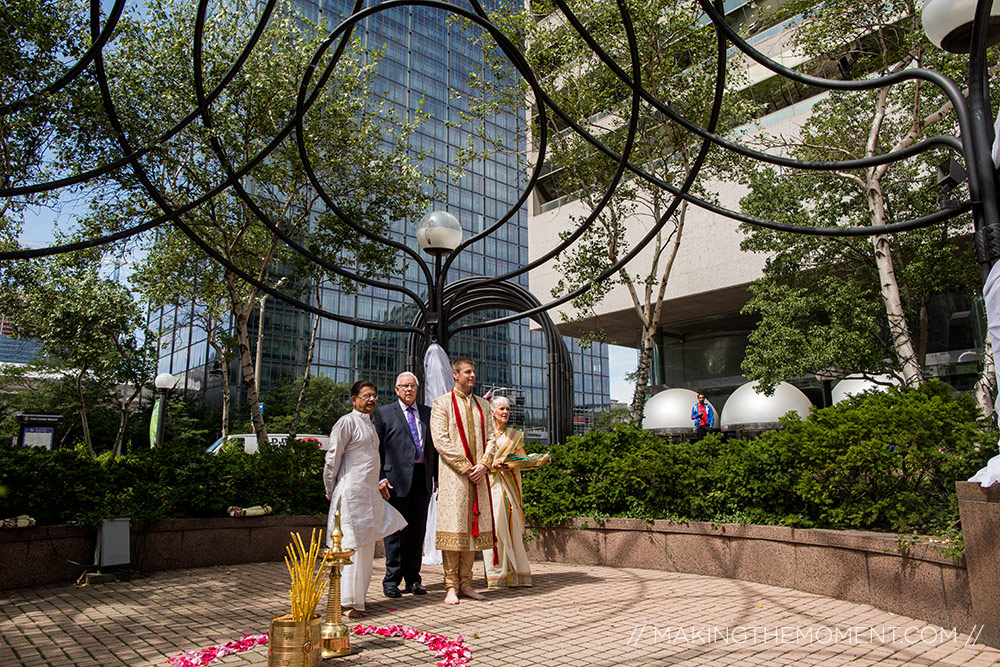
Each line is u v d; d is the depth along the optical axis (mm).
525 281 59250
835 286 13711
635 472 7211
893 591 4801
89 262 15539
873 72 12469
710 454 7152
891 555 4848
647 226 22109
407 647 3975
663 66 10930
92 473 6797
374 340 50062
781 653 3820
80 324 17609
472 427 5535
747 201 14258
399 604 5234
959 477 5117
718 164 12516
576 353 67812
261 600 5438
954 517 4738
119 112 6648
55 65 6520
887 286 11227
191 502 7273
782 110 18797
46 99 5359
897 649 3879
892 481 5441
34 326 17609
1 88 5777
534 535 7785
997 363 3441
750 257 19703
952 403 5336
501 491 5941
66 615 4930
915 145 3848
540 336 63594
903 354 11016
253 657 3752
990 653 3768
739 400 20469
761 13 12609
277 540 7773
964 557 4191
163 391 16172
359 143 11828
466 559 5457
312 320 47406
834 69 16500
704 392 24000
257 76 9492
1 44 5633
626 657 3756
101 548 6312
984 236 3494
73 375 25734
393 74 51969
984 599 3979
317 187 5723
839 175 12953
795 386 22188
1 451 6430
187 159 9930
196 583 6223
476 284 7625
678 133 11664
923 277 13422
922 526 5023
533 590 5793
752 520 6238
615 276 21625
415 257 7000
